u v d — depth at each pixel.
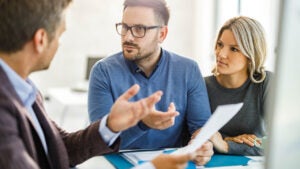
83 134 1.04
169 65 1.44
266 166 0.56
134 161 1.12
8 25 0.75
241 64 1.42
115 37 4.66
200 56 4.71
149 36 1.31
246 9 3.50
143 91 1.38
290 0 0.50
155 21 1.32
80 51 4.58
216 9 4.50
